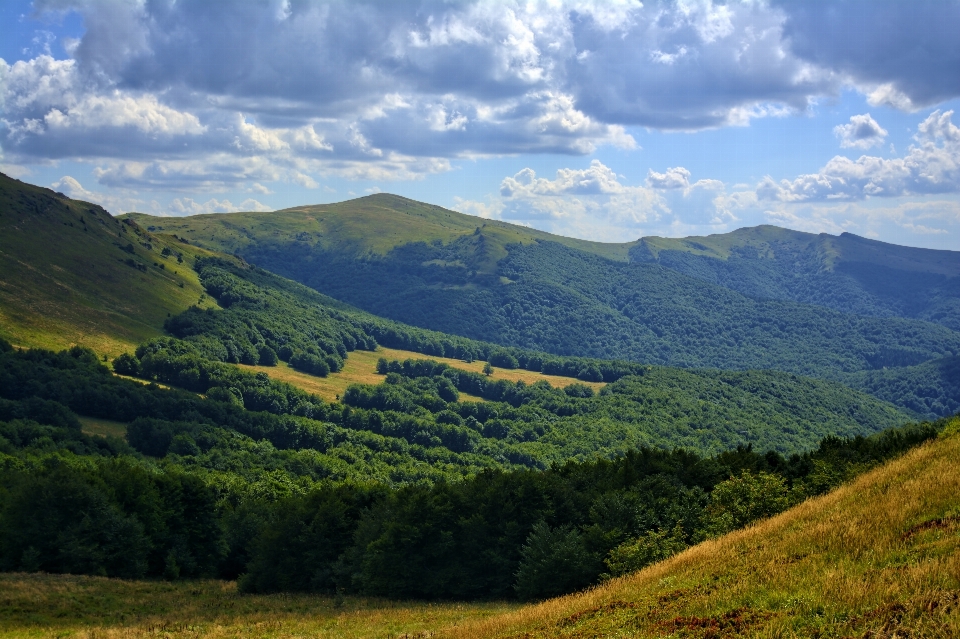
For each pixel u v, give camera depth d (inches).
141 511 3444.9
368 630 2048.5
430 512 2861.7
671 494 2682.1
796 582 967.0
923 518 1092.5
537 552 2450.8
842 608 824.9
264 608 2716.5
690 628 926.4
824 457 2886.3
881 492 1384.1
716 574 1177.4
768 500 2117.4
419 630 1926.7
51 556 3090.6
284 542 3157.0
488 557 2783.0
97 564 3120.1
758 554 1206.9
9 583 2770.7
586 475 3302.2
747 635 845.8
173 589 3107.8
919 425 3385.8
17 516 3107.8
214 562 3639.3
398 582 2827.3
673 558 1525.6
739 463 3093.0
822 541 1136.2
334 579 3065.9
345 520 3314.5
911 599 791.7
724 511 2118.6
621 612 1132.5
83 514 3152.1
